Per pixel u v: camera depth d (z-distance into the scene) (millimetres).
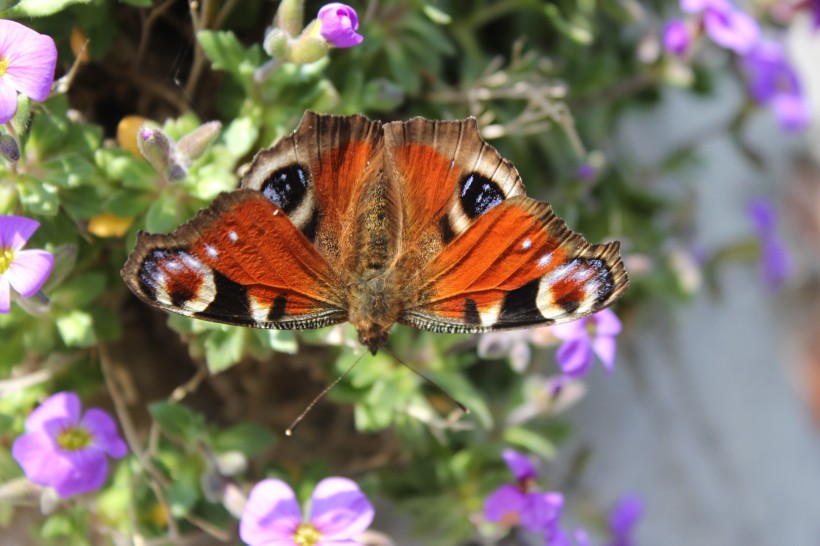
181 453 380
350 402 389
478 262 355
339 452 403
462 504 399
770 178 489
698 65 435
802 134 500
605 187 428
